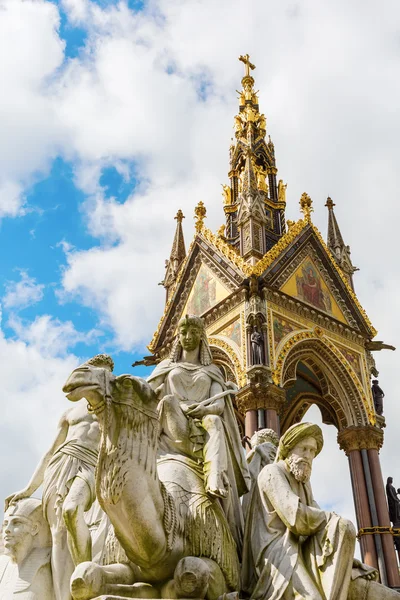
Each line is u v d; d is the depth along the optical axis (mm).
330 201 48188
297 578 4961
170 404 5926
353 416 37969
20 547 5902
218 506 5477
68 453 6168
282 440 5746
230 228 46594
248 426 32469
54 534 5883
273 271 37906
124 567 5074
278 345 35469
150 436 5059
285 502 5293
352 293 41688
